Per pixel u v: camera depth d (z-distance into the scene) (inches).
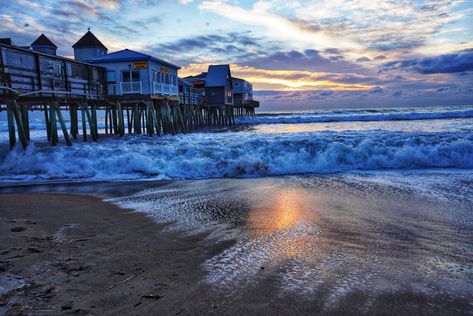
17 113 529.3
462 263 162.1
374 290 135.9
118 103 865.5
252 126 1605.6
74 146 587.8
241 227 216.1
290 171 415.2
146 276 147.0
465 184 328.2
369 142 459.8
